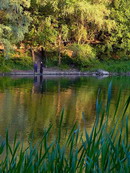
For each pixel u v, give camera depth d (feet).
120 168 7.76
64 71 116.57
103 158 8.14
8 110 43.83
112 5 123.85
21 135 30.55
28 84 78.95
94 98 57.11
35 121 37.40
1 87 71.56
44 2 107.55
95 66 120.67
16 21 98.17
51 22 116.98
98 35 128.36
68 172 8.35
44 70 114.83
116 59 128.26
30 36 115.24
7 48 97.60
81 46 118.52
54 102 51.85
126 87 75.25
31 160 8.61
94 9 110.52
